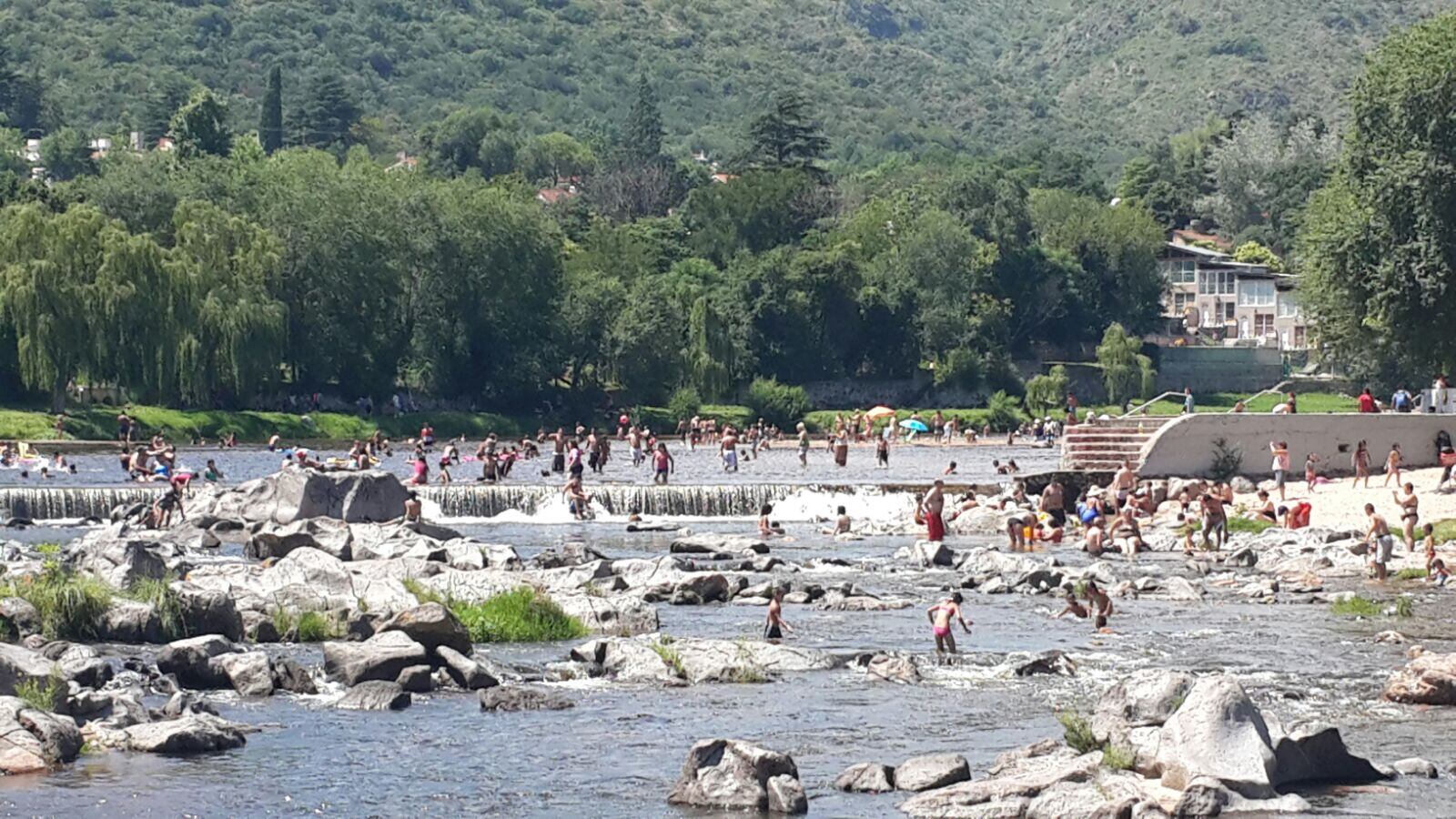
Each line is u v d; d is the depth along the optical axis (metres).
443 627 47.47
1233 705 34.66
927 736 40.56
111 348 144.38
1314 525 83.81
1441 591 66.44
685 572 65.56
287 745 39.28
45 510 93.19
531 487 98.81
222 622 51.66
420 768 37.47
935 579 70.56
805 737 40.44
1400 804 33.72
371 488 89.12
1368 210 102.56
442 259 184.00
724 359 199.62
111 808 34.28
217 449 143.38
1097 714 37.94
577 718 42.31
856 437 181.62
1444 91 99.75
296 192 177.00
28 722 37.97
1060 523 91.56
